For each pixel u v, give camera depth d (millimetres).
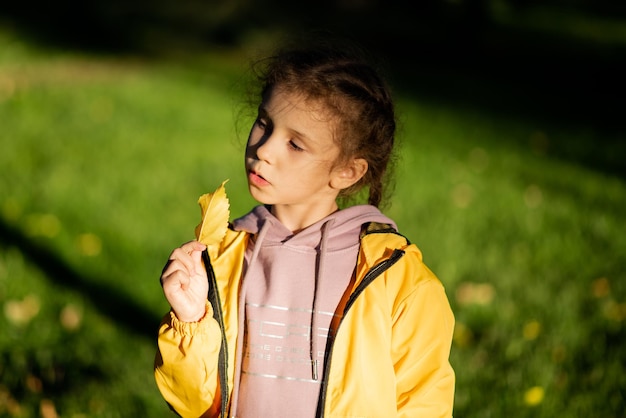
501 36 16219
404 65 13031
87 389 3158
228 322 1765
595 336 3594
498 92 10977
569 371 3320
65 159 6117
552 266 4383
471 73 12742
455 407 3068
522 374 3275
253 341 1734
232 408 1728
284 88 1711
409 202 5383
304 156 1701
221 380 1720
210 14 13609
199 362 1711
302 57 1784
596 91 11578
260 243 1796
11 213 4922
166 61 11938
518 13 18734
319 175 1728
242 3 13562
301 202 1799
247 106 2303
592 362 3377
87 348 3492
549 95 10984
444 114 8867
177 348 1721
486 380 3240
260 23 13695
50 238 4578
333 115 1697
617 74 12961
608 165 6852
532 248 4641
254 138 1747
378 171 1904
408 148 6957
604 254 4551
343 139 1719
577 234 4887
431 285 1790
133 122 7453
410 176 6043
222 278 1810
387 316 1738
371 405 1694
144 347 3541
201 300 1721
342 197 2008
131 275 4176
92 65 11109
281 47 2105
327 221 1801
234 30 13602
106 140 6758
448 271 4227
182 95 8945
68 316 3725
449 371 1778
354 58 1822
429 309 1771
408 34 15625
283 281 1758
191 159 6348
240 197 5445
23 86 8828
